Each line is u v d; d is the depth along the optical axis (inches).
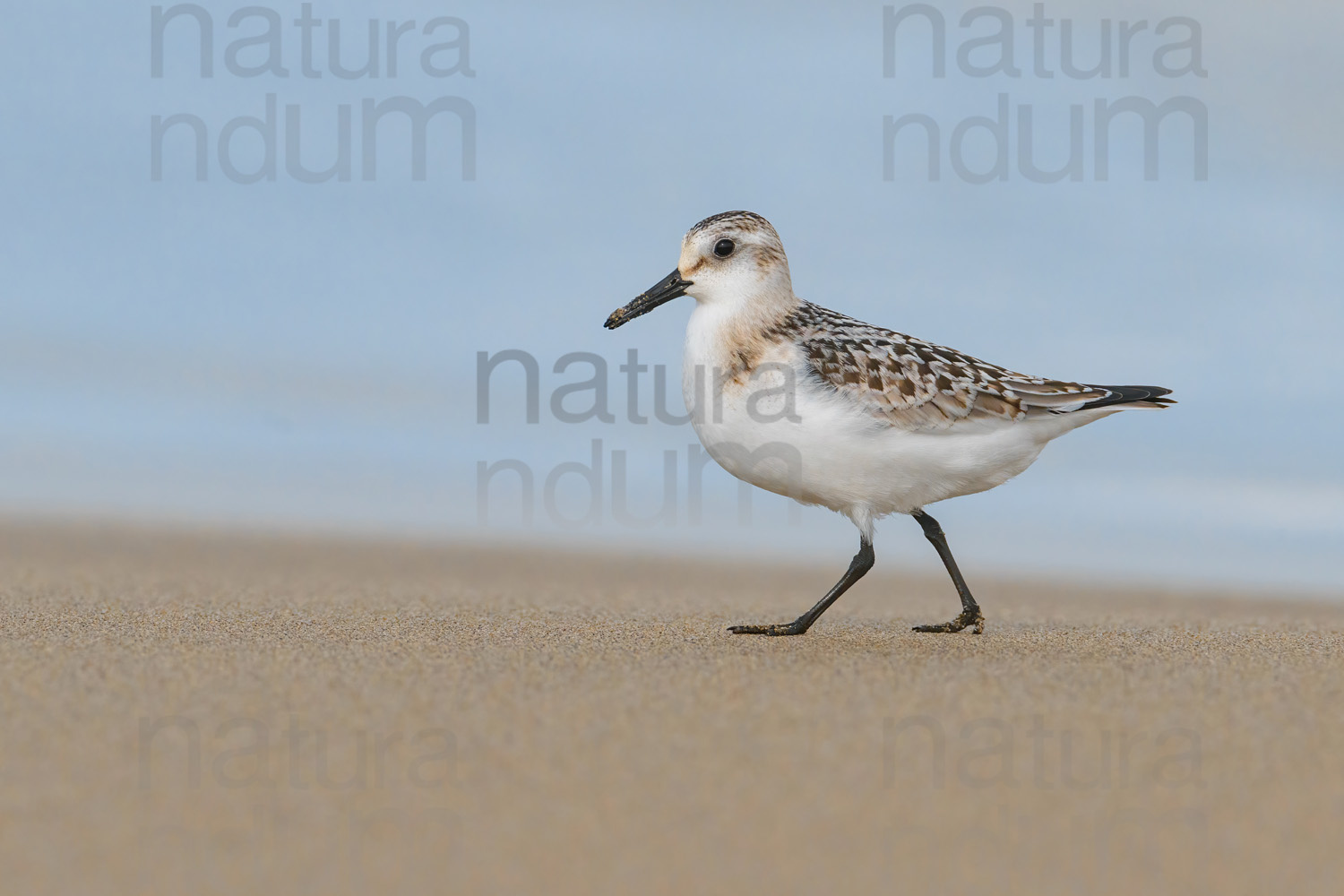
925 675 351.3
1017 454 433.1
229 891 224.8
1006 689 335.3
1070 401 431.2
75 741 283.4
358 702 315.9
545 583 553.0
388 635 405.4
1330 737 297.7
